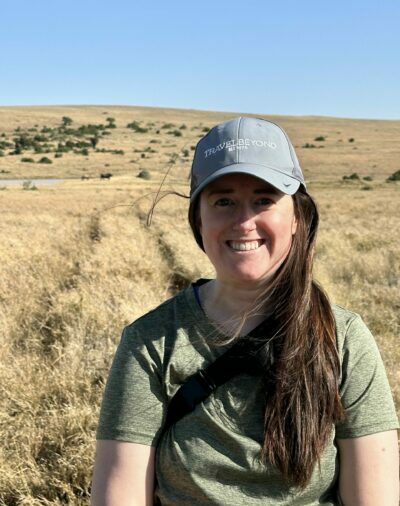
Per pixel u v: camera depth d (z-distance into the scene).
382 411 1.59
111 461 1.63
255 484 1.60
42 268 9.34
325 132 141.12
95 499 1.63
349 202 39.75
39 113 166.38
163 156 110.31
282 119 164.12
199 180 1.65
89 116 166.62
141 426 1.62
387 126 153.88
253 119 1.66
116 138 136.50
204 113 179.12
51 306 6.91
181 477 1.61
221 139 1.62
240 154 1.58
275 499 1.59
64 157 107.50
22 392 4.46
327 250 12.63
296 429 1.54
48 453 3.79
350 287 8.88
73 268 9.78
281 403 1.55
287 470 1.56
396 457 1.61
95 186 62.03
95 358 5.16
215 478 1.60
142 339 1.67
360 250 13.93
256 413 1.60
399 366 5.04
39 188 59.66
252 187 1.62
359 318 1.68
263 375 1.60
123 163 101.44
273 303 1.65
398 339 6.13
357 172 86.31
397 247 13.10
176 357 1.63
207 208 1.67
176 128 153.12
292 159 1.66
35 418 4.14
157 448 1.65
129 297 7.14
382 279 9.46
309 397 1.55
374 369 1.61
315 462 1.55
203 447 1.60
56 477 3.49
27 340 5.78
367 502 1.58
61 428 3.89
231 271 1.64
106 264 9.26
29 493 3.30
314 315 1.60
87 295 7.00
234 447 1.58
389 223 21.38
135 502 1.61
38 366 4.97
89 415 3.99
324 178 79.19
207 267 9.88
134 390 1.63
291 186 1.61
